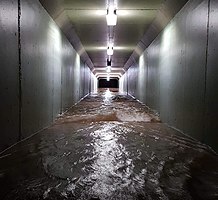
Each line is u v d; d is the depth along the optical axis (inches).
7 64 179.5
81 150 199.0
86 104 588.1
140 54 640.4
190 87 239.5
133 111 458.0
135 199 117.0
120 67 1136.8
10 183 134.5
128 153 191.9
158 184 134.2
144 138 242.8
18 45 199.9
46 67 291.9
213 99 187.5
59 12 313.1
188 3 243.0
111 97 847.7
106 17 319.3
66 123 326.3
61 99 399.2
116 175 146.7
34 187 129.4
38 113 262.4
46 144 213.5
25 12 213.9
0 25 166.6
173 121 301.6
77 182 135.9
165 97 344.5
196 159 176.7
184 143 220.5
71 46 501.7
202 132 210.2
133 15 339.0
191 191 125.8
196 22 222.4
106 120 354.9
